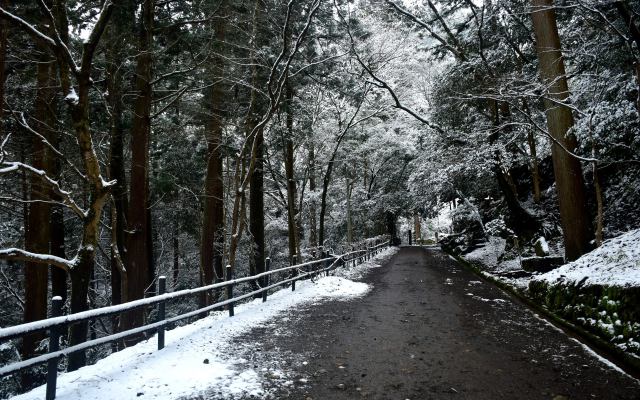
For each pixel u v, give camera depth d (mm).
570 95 12836
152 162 20016
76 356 6176
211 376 5609
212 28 16188
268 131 20859
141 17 13195
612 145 11891
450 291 12844
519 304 10516
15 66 12852
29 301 13859
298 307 10742
